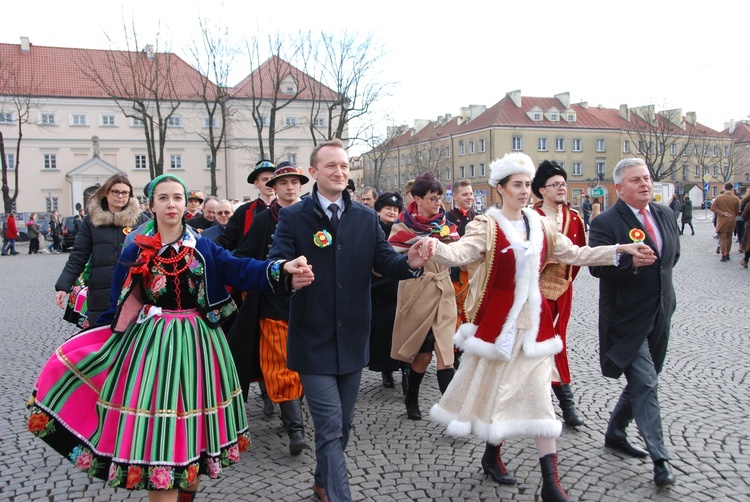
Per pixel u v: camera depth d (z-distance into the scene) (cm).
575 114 6738
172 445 285
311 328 338
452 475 396
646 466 401
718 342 731
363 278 350
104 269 534
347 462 421
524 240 361
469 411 355
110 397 296
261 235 500
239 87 4975
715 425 466
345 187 360
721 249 1591
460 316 568
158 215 315
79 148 5012
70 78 5028
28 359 738
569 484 375
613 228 402
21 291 1398
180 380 295
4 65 4722
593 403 528
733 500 352
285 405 450
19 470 415
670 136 6338
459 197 691
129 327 309
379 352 563
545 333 356
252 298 473
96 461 291
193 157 5131
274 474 406
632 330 389
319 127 5069
